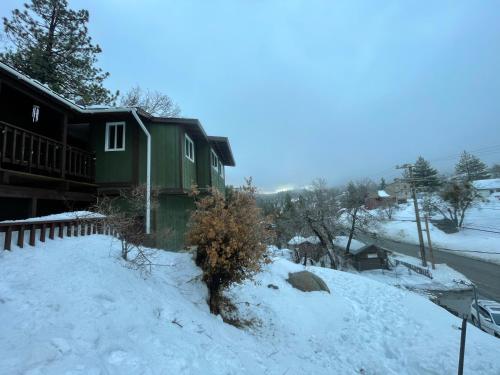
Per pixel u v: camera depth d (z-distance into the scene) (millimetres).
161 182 13344
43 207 12430
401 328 9375
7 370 2945
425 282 30094
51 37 18484
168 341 4578
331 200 35594
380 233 43062
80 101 17234
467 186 53469
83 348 3691
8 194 8930
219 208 7832
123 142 13484
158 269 8336
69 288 5066
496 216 51969
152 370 3703
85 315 4461
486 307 15305
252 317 8539
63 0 18562
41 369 3053
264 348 6754
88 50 19844
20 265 5453
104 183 13172
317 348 7930
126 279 6242
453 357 7215
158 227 13117
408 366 7145
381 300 12133
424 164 66812
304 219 33906
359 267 35906
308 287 11758
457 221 53156
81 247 7082
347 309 10812
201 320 6227
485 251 40469
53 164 10562
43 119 12406
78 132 14617
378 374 6766
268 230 8469
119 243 8234
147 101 32438
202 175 17344
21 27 18031
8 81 8867
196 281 8250
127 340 4223
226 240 7617
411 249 45844
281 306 9820
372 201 69562
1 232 6273
